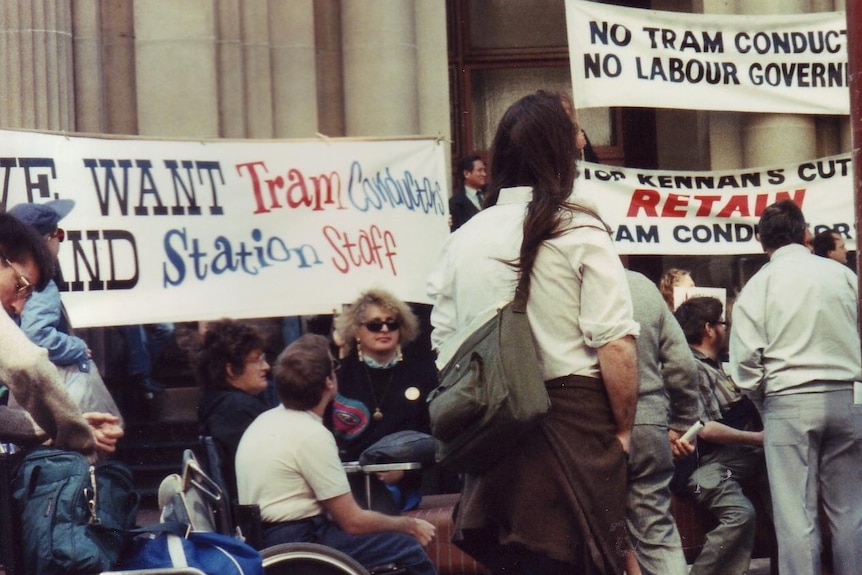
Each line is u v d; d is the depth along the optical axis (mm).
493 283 5691
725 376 10641
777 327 9555
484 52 17219
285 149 11383
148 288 10984
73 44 14164
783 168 13688
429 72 15289
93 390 8742
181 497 6996
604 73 13500
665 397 7895
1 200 10594
